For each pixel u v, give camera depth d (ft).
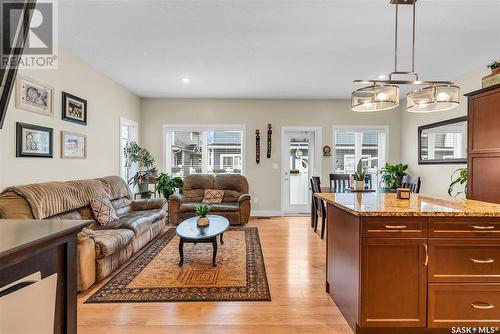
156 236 14.07
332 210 7.95
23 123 9.45
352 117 20.07
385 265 5.94
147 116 19.76
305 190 20.74
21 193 8.43
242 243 13.28
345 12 8.36
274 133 20.01
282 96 19.08
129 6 8.09
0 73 4.13
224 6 8.10
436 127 16.24
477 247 5.93
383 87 7.65
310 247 12.71
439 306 5.97
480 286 5.95
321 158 20.01
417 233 5.92
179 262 10.62
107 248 8.86
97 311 7.31
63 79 11.44
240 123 19.90
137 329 6.57
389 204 6.89
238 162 20.48
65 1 7.79
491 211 5.87
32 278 3.44
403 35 9.89
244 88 17.08
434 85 7.66
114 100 15.83
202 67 13.37
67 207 9.82
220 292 8.34
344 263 6.98
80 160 12.74
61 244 3.98
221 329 6.57
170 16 8.66
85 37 10.16
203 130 20.02
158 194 19.31
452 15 8.48
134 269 10.07
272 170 20.07
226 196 18.08
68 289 4.10
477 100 9.09
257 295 8.16
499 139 8.34
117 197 13.52
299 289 8.59
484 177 8.82
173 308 7.47
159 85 16.53
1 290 3.01
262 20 8.88
